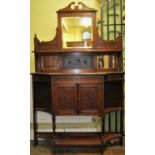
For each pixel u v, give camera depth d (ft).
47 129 10.75
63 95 9.08
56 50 10.02
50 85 9.62
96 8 10.57
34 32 10.64
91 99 9.06
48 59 10.28
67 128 10.69
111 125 10.68
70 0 10.55
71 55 10.27
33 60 10.69
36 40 10.05
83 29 10.01
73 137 9.91
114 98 9.92
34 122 9.97
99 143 9.27
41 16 10.59
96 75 8.95
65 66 10.28
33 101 9.86
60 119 10.69
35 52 10.07
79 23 9.98
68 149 9.73
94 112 9.12
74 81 9.02
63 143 9.27
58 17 9.96
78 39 10.05
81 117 10.69
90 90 9.04
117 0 10.42
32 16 10.58
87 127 10.70
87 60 10.27
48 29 10.64
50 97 9.86
